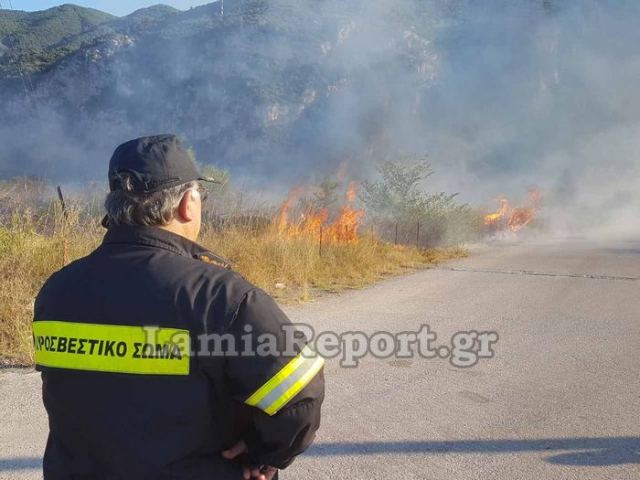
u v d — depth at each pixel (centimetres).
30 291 645
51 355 160
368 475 340
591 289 959
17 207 843
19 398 433
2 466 340
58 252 721
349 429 399
